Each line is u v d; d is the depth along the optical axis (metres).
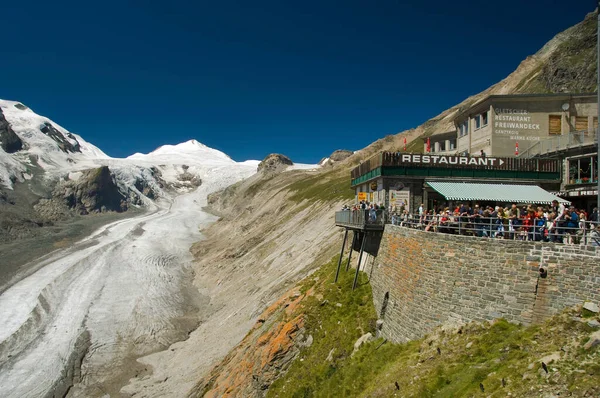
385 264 21.39
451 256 15.54
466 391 11.29
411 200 23.80
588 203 23.38
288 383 21.36
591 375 9.45
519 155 28.11
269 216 97.88
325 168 159.38
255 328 32.69
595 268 11.90
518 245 13.60
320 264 37.84
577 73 56.72
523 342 12.02
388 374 15.02
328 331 22.73
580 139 25.91
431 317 15.86
